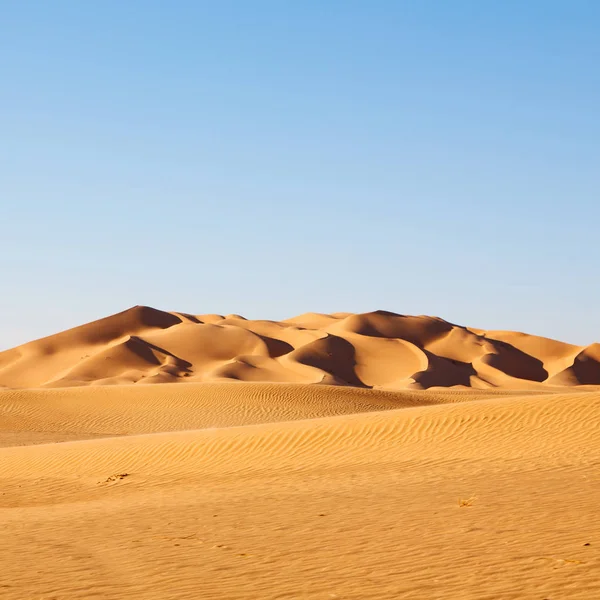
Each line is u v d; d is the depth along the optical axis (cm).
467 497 1323
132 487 1970
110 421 5016
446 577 772
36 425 4806
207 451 2348
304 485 1678
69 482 2153
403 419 2430
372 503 1327
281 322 14725
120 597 759
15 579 859
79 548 1045
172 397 5609
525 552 861
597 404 2338
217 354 11838
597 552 839
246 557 928
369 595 720
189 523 1222
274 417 5181
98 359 11206
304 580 794
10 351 12912
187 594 760
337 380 9825
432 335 13112
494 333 14025
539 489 1362
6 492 2042
